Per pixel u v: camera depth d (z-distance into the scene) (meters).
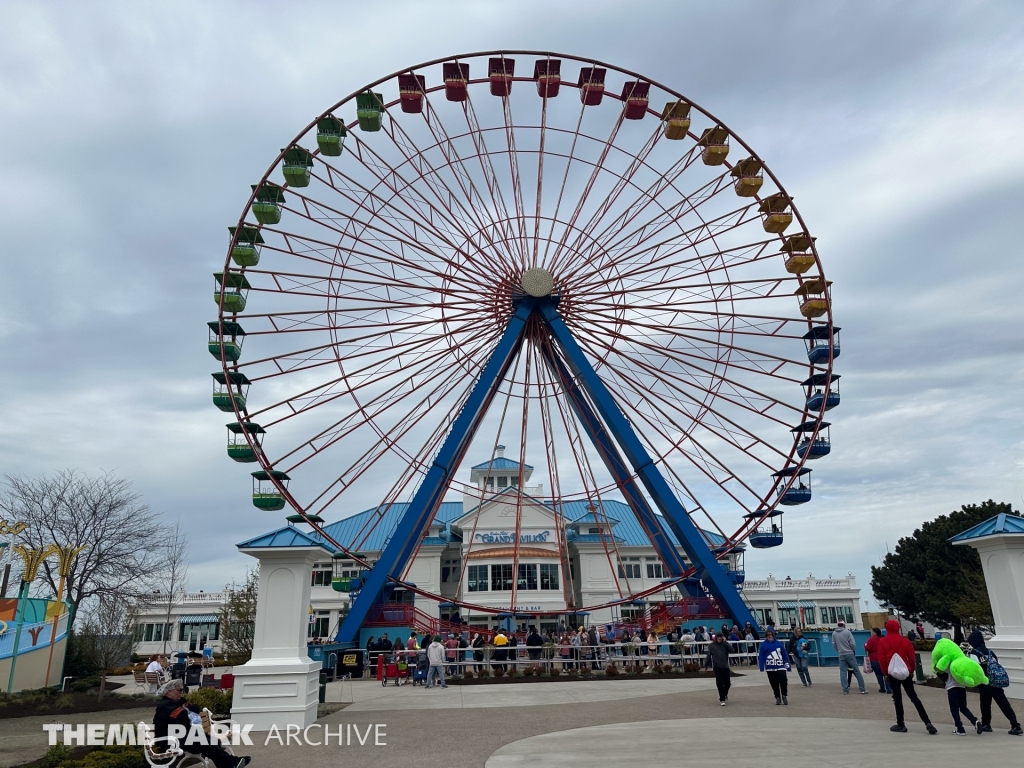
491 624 48.78
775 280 32.50
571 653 27.05
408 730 13.78
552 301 33.09
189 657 31.17
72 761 9.70
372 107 30.78
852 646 18.72
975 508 52.22
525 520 51.41
